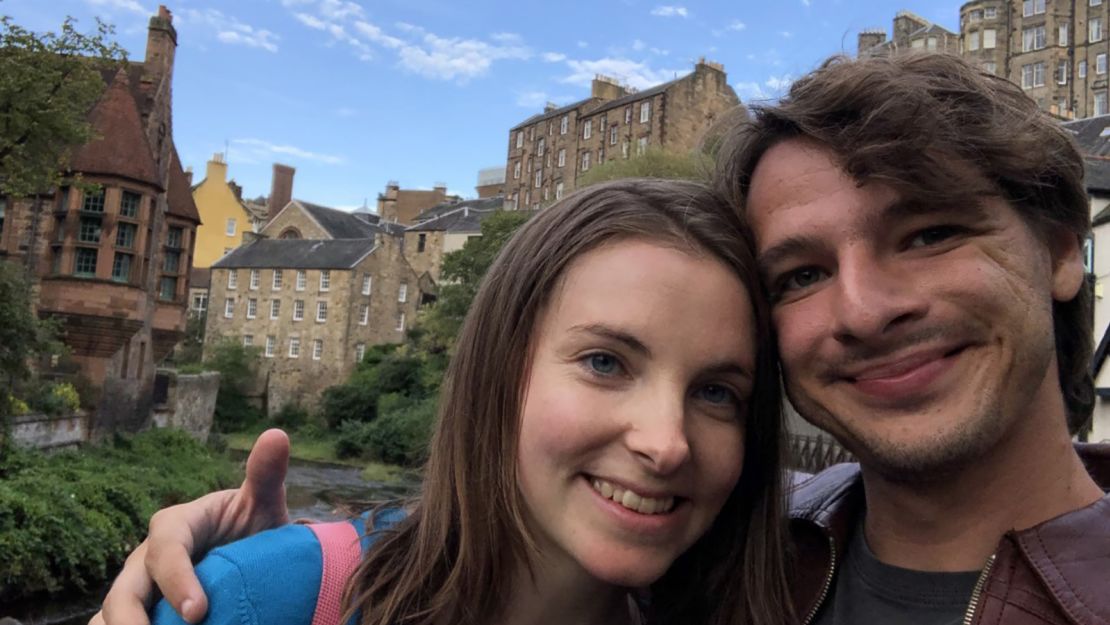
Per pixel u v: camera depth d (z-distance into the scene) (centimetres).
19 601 333
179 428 782
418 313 1659
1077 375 54
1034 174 44
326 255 1672
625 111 1694
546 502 45
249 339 1672
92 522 387
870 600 51
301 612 43
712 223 48
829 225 46
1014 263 44
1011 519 47
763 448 53
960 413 44
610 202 48
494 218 1371
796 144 48
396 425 1188
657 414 43
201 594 42
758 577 54
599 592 48
